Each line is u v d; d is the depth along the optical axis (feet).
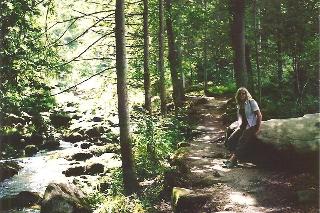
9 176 58.80
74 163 65.16
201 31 97.14
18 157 71.46
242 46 67.36
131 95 64.59
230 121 67.31
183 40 98.94
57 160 68.33
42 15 44.55
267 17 73.82
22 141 76.69
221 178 35.09
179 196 30.66
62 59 43.93
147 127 47.85
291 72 84.38
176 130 57.67
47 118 92.89
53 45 40.73
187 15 84.12
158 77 75.61
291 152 33.96
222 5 73.77
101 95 54.65
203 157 43.88
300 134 34.65
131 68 60.44
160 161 46.14
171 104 91.45
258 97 78.07
